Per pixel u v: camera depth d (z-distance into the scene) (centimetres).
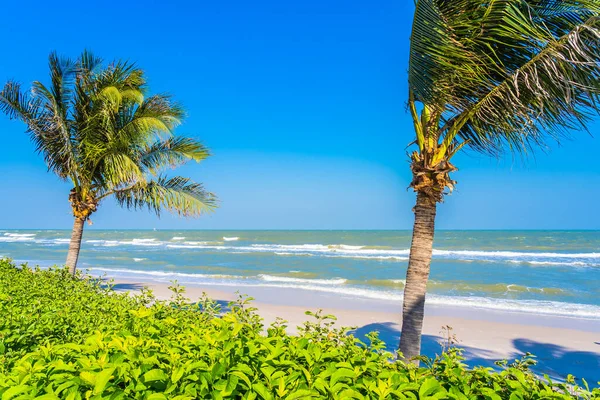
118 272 2639
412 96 566
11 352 301
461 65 456
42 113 1123
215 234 9581
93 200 1205
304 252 4294
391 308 1502
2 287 635
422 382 234
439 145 564
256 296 1750
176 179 1274
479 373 254
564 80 437
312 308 1462
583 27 418
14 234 10019
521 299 1712
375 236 7394
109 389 191
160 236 8438
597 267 2814
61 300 596
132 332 312
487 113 499
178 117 1177
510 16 432
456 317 1376
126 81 1148
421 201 566
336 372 211
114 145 1087
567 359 943
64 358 240
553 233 8438
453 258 3488
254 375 215
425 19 447
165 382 202
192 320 473
